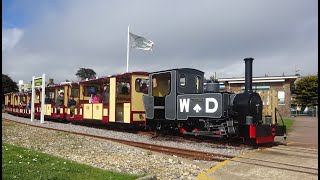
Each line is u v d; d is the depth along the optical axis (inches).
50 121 1136.8
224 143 545.0
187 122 591.8
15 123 924.0
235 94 542.0
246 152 457.7
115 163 369.1
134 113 716.7
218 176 317.7
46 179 257.8
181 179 309.9
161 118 643.5
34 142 534.0
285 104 1604.3
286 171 325.7
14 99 1609.3
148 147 501.4
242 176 316.5
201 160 410.3
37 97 1274.6
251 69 531.2
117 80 773.3
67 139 561.9
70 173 282.8
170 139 603.5
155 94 657.0
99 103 829.2
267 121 530.9
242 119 521.0
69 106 994.1
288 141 580.7
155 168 348.8
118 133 711.1
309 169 332.2
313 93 1985.7
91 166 327.3
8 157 329.7
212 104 540.4
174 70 606.2
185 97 587.5
